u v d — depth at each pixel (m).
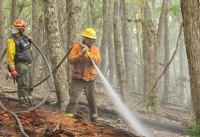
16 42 6.71
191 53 5.91
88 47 7.18
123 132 5.43
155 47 12.59
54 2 9.21
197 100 5.96
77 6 10.48
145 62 16.80
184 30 6.03
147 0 12.94
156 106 12.03
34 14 17.77
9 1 29.27
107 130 5.54
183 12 5.99
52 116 6.29
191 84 6.01
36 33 17.78
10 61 6.62
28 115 6.03
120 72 13.20
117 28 13.05
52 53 9.21
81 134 5.08
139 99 20.38
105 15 22.05
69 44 10.47
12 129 4.98
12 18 20.31
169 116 14.32
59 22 17.30
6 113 5.70
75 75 7.22
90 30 7.16
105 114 10.64
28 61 6.95
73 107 7.25
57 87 9.33
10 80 13.97
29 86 7.16
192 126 6.65
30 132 4.80
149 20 12.73
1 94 8.38
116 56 13.14
